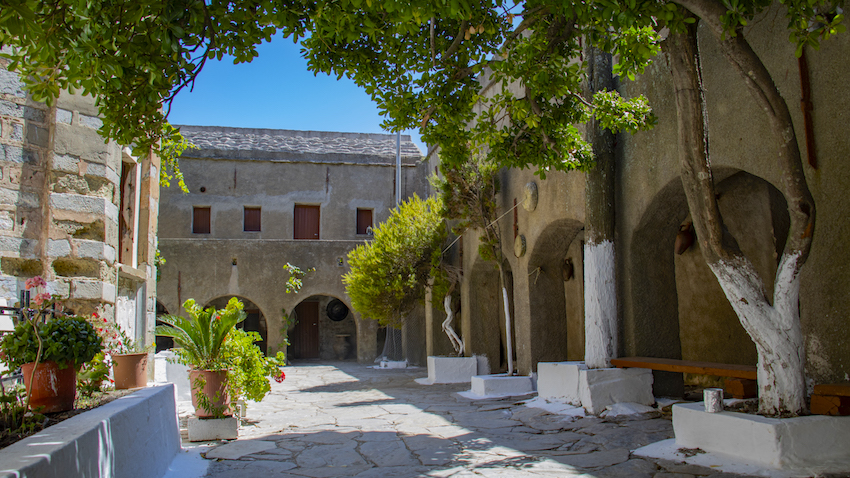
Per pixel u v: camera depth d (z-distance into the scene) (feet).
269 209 65.82
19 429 10.91
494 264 40.70
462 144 22.13
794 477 12.75
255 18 13.48
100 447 10.44
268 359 23.66
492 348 41.70
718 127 18.78
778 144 14.10
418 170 69.77
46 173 21.40
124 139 14.12
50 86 11.90
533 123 19.85
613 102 21.48
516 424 22.61
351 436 21.09
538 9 17.87
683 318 30.09
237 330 22.91
